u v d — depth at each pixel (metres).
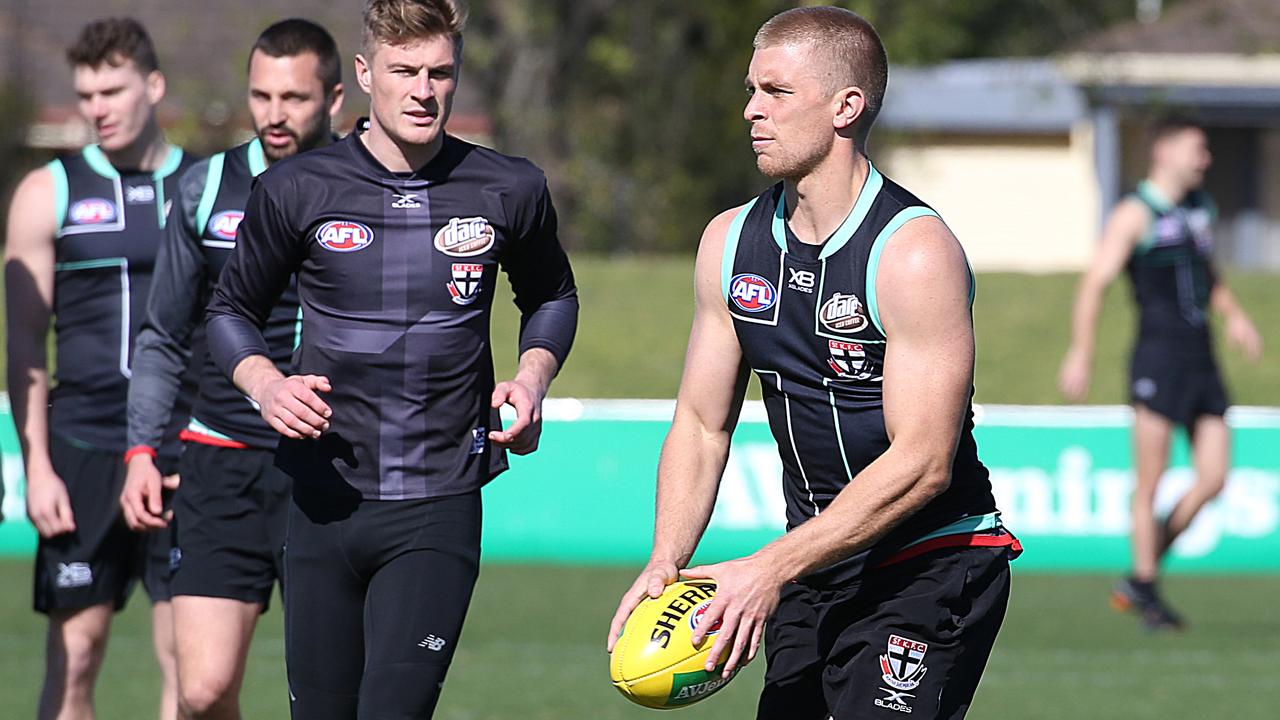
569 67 87.25
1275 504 36.84
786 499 14.50
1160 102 80.19
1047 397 50.53
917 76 87.50
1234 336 32.12
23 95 76.12
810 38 12.88
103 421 19.64
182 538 17.33
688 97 88.75
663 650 12.88
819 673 14.26
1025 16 85.94
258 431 17.34
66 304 19.83
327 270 14.70
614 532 37.94
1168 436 31.28
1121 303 57.31
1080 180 90.25
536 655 28.31
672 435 14.30
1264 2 82.75
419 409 14.78
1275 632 31.34
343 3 81.62
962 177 90.81
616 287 58.62
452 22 14.41
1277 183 90.50
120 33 19.56
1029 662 28.22
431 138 14.55
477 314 15.02
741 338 13.77
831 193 13.09
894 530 13.78
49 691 19.56
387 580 14.73
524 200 15.20
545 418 37.91
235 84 77.19
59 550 19.48
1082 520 36.94
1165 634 31.03
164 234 17.78
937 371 12.80
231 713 17.23
